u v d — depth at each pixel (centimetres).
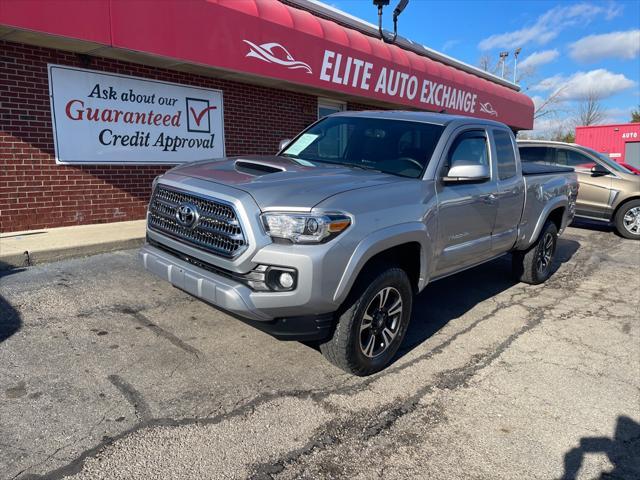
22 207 669
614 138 3198
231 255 304
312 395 326
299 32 883
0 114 633
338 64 977
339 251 302
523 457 280
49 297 455
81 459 248
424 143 419
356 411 312
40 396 299
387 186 352
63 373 327
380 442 284
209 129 885
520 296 583
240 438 276
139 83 766
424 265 380
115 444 262
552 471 270
